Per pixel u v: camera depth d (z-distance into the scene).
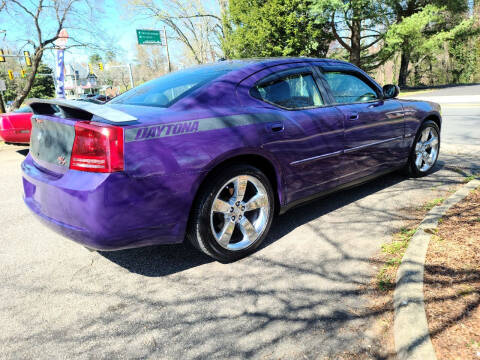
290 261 2.56
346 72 3.40
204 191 2.32
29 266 2.64
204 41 29.12
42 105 2.42
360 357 1.62
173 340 1.81
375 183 4.27
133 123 2.04
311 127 2.86
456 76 41.62
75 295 2.25
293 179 2.83
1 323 1.99
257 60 3.00
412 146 4.12
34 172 2.33
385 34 22.42
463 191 3.46
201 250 2.47
